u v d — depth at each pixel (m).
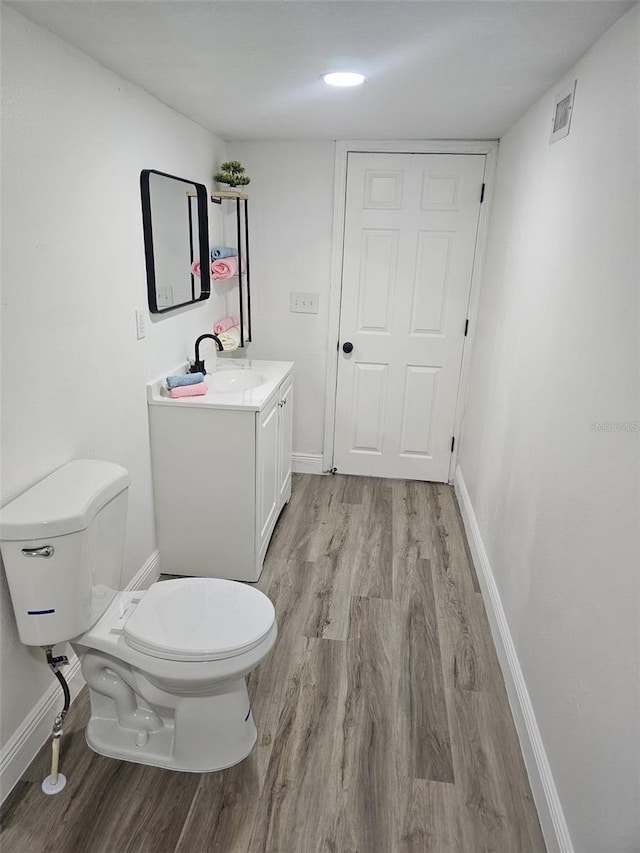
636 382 1.19
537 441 1.91
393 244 3.31
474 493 3.04
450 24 1.45
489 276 3.10
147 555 2.50
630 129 1.32
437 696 2.00
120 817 1.55
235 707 1.68
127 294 2.10
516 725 1.87
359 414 3.68
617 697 1.19
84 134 1.74
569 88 1.79
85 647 1.67
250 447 2.38
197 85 2.05
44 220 1.56
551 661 1.62
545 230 2.02
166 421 2.38
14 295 1.46
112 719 1.80
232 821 1.55
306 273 3.42
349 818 1.57
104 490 1.61
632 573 1.16
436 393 3.57
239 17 1.42
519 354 2.26
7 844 1.47
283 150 3.21
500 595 2.28
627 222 1.31
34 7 1.37
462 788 1.67
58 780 1.64
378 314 3.45
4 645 1.53
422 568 2.79
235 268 3.12
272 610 1.72
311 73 1.89
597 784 1.26
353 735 1.83
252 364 3.15
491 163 3.10
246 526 2.52
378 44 1.60
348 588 2.60
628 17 1.35
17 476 1.53
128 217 2.07
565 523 1.58
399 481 3.77
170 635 1.59
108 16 1.42
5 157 1.39
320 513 3.30
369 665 2.14
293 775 1.69
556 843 1.43
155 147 2.26
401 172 3.18
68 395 1.75
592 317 1.49
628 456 1.21
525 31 1.49
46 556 1.45
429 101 2.26
